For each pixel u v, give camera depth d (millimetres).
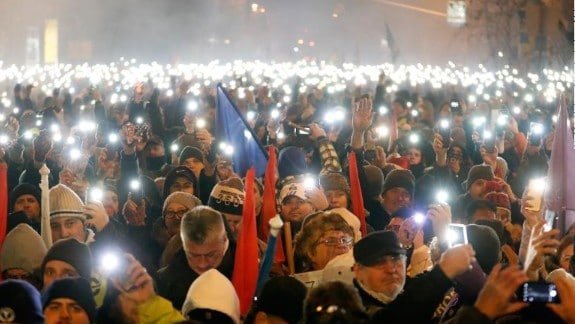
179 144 14031
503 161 14000
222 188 9367
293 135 14773
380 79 25984
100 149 12906
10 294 6066
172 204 9578
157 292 7863
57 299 6492
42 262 7562
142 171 13383
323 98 24797
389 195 11078
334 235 8117
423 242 9094
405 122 20078
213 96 20812
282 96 26891
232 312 6914
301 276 8023
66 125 19797
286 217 9477
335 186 10375
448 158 14312
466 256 5938
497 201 11094
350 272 7688
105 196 10133
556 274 7016
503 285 5293
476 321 5270
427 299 5918
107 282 6738
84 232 8922
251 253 7973
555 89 32094
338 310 5559
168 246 8961
